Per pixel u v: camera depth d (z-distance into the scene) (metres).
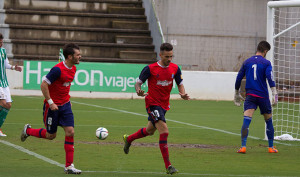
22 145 28.31
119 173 21.08
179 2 81.12
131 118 44.50
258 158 26.48
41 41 70.94
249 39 82.94
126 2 80.19
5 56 32.41
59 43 71.38
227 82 66.62
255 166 23.91
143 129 23.33
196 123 42.69
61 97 21.42
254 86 28.39
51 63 63.03
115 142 30.89
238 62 81.44
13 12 74.38
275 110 57.53
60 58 54.97
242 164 24.41
